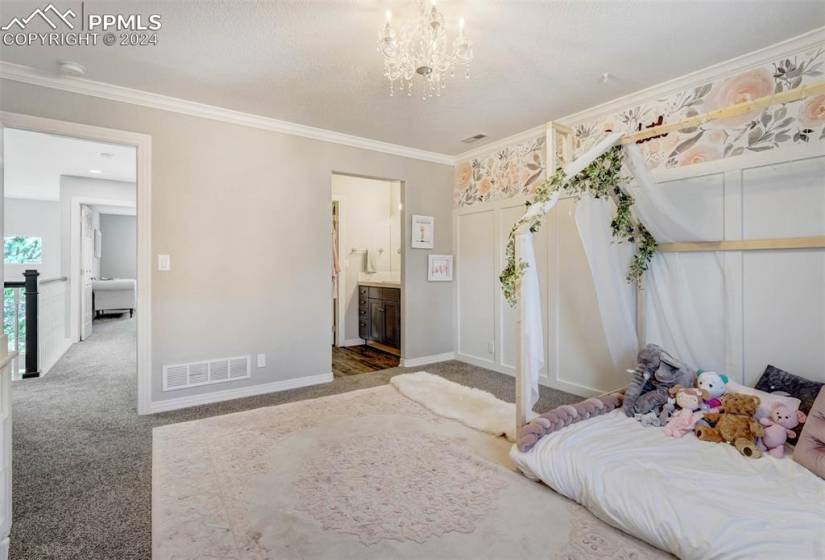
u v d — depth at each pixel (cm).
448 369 453
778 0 204
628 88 305
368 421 293
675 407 232
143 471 223
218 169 342
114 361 483
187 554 157
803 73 238
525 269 226
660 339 280
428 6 205
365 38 237
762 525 141
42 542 165
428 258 480
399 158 454
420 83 295
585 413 234
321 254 398
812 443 179
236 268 352
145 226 312
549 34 234
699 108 283
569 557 155
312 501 192
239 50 250
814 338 229
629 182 254
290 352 381
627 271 284
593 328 350
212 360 341
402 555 157
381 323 557
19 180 646
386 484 208
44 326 444
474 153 469
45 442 259
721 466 178
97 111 295
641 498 164
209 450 246
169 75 281
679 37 238
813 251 229
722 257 258
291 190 379
